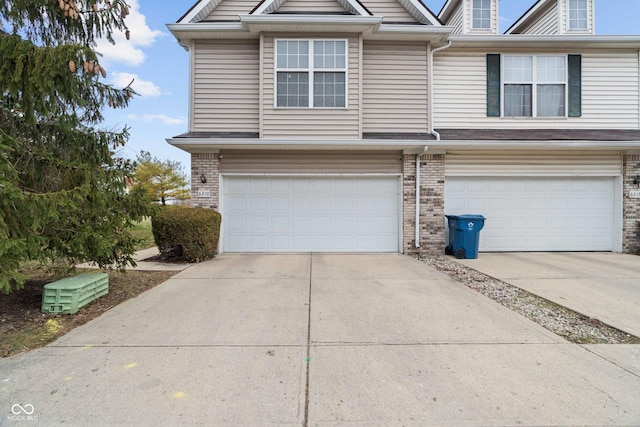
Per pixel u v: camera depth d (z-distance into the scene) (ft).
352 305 15.38
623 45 31.42
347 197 29.94
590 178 30.48
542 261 26.27
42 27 15.38
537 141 27.73
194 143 26.94
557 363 10.01
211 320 13.44
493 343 11.39
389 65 30.22
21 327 12.42
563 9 34.06
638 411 7.77
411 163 29.53
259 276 21.11
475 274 21.83
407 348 10.98
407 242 29.58
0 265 10.62
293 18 26.89
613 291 17.85
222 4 30.91
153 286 18.69
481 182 30.32
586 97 32.09
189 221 25.21
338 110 28.60
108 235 15.51
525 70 31.99
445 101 31.86
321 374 9.34
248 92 29.43
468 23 34.99
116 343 11.21
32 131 15.08
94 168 15.20
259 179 29.76
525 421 7.43
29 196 11.83
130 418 7.47
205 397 8.24
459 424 7.34
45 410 7.69
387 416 7.59
